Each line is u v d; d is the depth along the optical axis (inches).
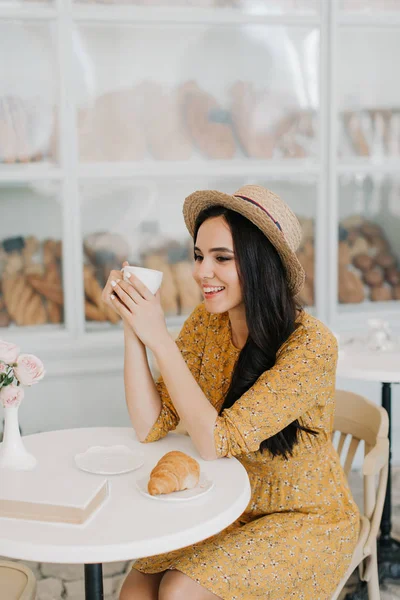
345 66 117.9
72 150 107.2
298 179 117.6
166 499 48.4
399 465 123.5
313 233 119.5
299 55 115.0
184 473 49.9
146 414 60.9
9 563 55.8
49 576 87.0
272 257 57.4
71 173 107.3
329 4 113.4
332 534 56.5
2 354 52.6
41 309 109.7
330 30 114.0
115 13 106.1
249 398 55.2
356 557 60.7
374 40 118.5
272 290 57.4
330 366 57.6
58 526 45.0
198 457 56.5
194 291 114.2
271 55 114.3
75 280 109.4
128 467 54.3
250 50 113.4
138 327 57.1
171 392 56.1
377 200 122.3
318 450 59.5
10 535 43.7
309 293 120.3
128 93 109.6
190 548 57.8
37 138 106.7
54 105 106.5
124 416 113.1
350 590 83.0
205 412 55.0
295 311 59.4
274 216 56.8
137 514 46.7
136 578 57.7
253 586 51.1
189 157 112.6
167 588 49.7
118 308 58.2
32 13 103.3
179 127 112.1
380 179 121.8
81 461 55.2
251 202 56.7
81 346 109.7
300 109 116.3
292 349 57.1
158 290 59.4
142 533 44.0
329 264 119.5
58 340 109.4
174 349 57.1
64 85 105.5
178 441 61.2
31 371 53.4
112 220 111.0
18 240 108.1
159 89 110.8
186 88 111.9
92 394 111.3
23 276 108.9
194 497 48.6
